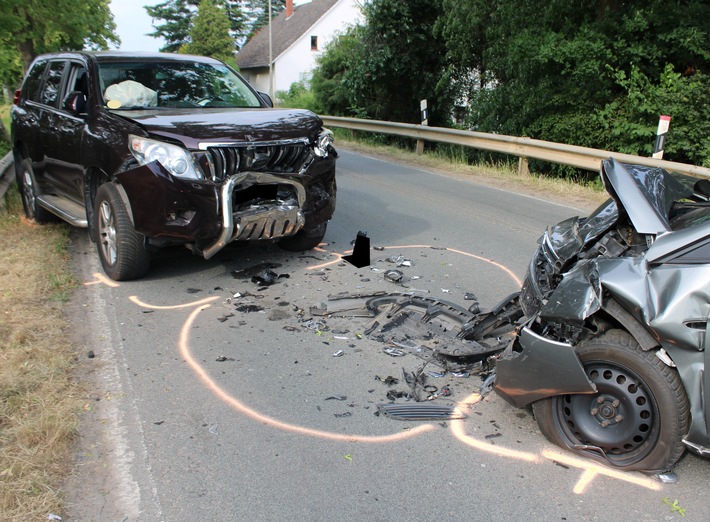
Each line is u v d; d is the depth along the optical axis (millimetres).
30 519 2730
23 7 15531
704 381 2877
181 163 5156
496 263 6637
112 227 5648
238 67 52062
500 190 11102
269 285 5828
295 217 5758
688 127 11555
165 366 4215
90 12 24953
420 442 3439
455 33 16766
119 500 2924
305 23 48750
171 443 3369
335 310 5199
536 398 3357
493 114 15570
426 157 15148
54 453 3193
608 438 3195
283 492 3006
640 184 3580
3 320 4676
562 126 13117
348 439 3451
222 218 5324
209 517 2828
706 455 2959
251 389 3951
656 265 3078
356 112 21688
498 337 4680
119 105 6129
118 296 5457
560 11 13664
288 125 5812
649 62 13008
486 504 2949
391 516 2855
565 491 3051
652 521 2850
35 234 7105
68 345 4426
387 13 18922
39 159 7102
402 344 4598
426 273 6262
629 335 3146
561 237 4242
